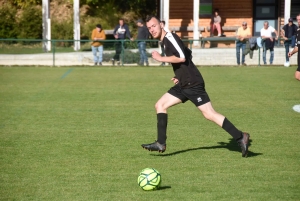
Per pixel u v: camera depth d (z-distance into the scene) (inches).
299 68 890.7
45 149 629.9
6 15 2207.2
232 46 1865.2
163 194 460.4
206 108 573.0
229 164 559.5
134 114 871.1
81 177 513.7
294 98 1040.8
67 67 1697.8
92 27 2261.3
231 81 1320.1
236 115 860.6
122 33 1764.3
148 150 615.5
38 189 477.1
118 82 1311.5
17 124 786.2
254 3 2166.6
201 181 498.6
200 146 646.5
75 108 930.1
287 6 1939.0
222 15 2156.7
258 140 678.5
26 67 1700.3
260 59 1743.4
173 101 577.6
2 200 447.8
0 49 1752.0
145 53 1718.8
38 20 2199.8
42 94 1104.8
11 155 601.3
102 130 743.1
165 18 1894.7
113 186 484.4
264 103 980.6
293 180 501.7
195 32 1924.2
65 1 2442.2
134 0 2458.2
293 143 661.3
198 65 1743.4
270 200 444.8
